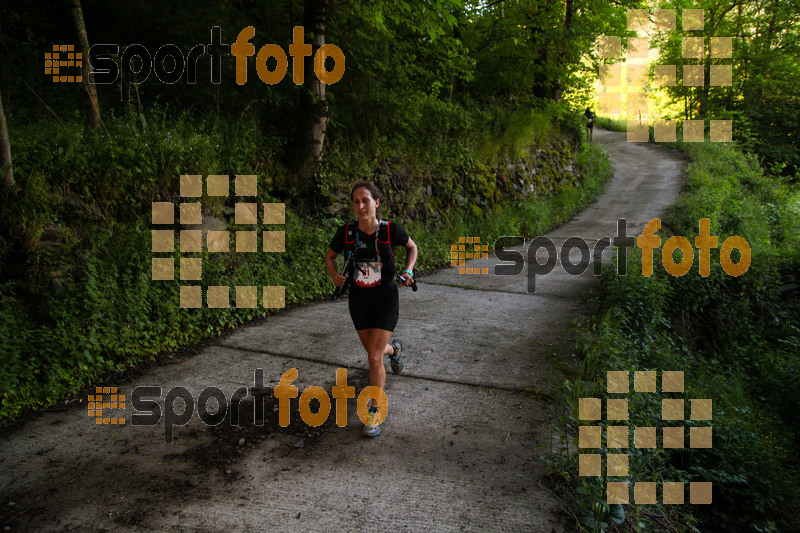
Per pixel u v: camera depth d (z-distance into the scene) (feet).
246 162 23.31
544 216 44.83
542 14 48.70
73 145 16.63
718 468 13.53
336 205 27.30
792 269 35.78
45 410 12.48
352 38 30.81
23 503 8.97
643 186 62.85
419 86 35.65
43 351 13.29
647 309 20.94
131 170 17.98
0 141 14.23
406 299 23.24
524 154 50.14
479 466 10.30
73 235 15.99
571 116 66.44
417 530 8.45
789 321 29.43
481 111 45.65
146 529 8.38
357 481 9.78
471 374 14.78
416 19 29.09
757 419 18.43
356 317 11.66
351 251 11.41
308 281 22.84
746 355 25.70
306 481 9.77
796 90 81.61
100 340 14.64
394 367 14.07
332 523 8.60
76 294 15.02
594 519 8.47
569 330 18.72
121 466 10.19
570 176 60.08
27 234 14.48
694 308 26.09
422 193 34.78
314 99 24.75
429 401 13.08
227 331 18.21
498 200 43.45
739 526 12.59
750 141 77.00
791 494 13.46
